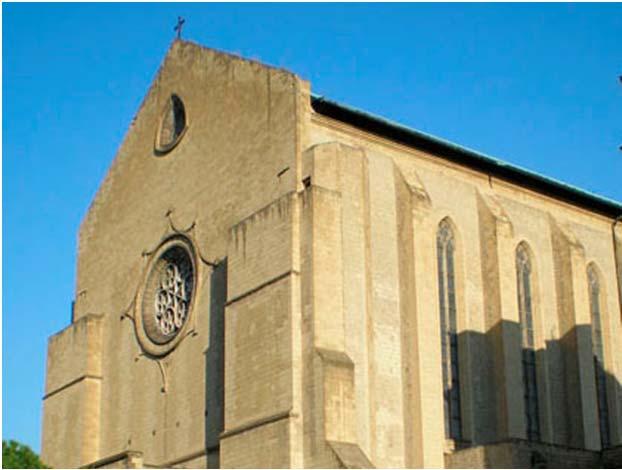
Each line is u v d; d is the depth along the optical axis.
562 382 59.88
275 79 54.56
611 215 67.50
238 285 51.84
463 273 56.81
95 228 68.56
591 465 48.75
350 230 51.53
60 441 63.97
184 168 60.94
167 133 64.38
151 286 61.66
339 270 48.97
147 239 62.69
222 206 56.53
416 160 57.44
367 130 55.50
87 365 63.50
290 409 46.69
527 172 60.97
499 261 56.91
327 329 47.66
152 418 58.22
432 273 52.62
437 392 50.38
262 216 51.34
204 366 55.12
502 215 58.34
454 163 59.00
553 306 61.22
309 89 53.41
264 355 49.03
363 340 50.25
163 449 56.62
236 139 56.72
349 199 51.97
